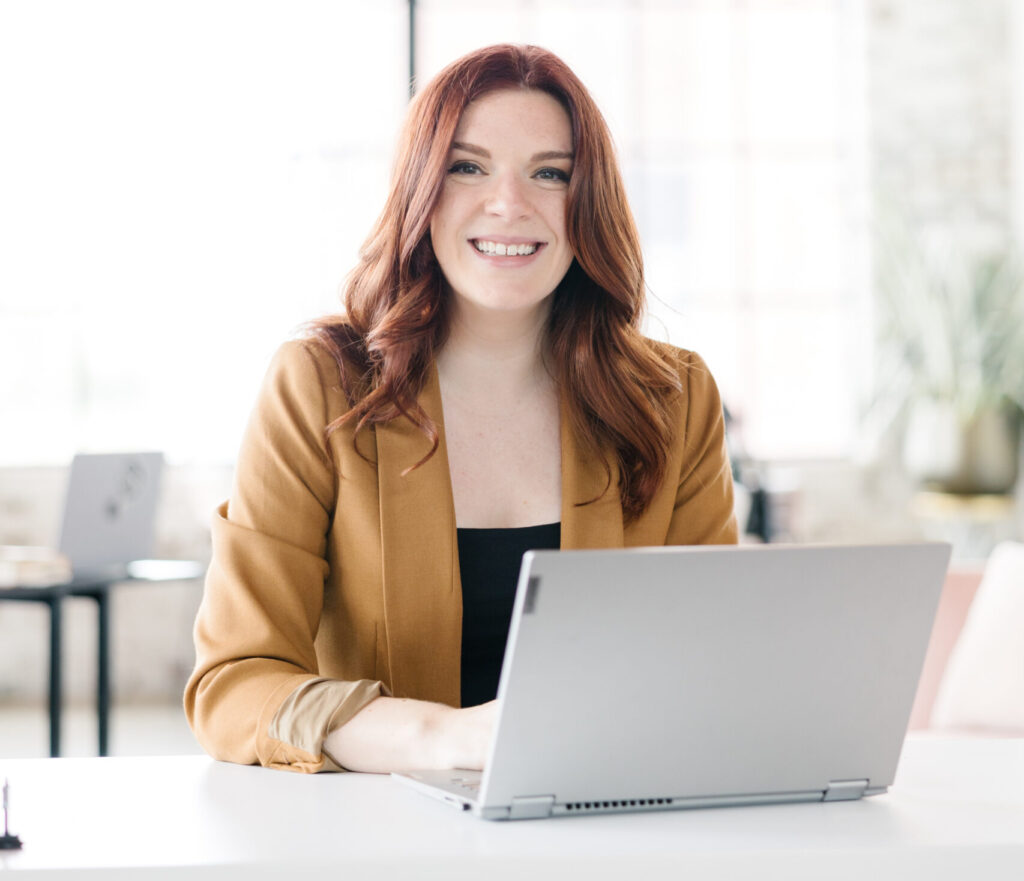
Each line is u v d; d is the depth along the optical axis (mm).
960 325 6723
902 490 7203
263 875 990
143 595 6754
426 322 1720
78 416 7016
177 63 6961
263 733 1388
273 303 7023
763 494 6070
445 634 1655
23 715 6281
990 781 1339
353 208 7023
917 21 7293
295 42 7004
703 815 1165
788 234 7559
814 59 7512
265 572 1588
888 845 1053
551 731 1119
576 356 1775
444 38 7266
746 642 1156
